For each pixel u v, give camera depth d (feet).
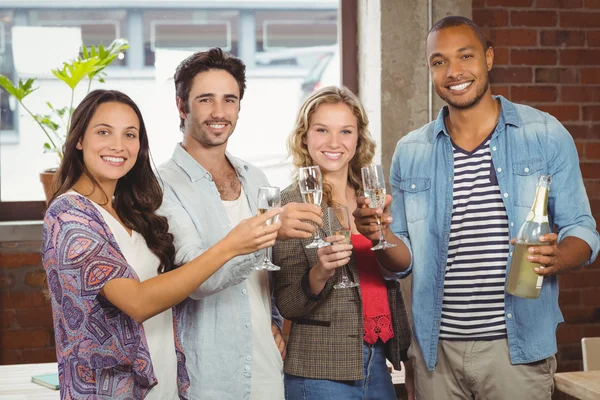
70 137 6.39
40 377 8.52
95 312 5.86
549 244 6.61
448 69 7.27
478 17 12.67
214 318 6.96
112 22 13.01
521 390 7.19
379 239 7.11
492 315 7.17
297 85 13.50
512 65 12.78
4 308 12.05
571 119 12.95
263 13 13.33
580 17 12.84
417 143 7.74
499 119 7.39
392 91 12.04
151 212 6.66
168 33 13.14
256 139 13.44
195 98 7.14
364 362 7.33
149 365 6.10
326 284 7.20
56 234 5.94
